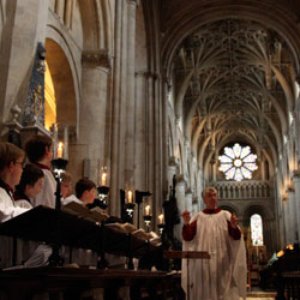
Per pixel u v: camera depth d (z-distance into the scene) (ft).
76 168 42.50
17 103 26.58
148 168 76.59
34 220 13.65
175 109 119.44
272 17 96.68
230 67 127.54
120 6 51.60
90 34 46.60
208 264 24.30
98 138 44.19
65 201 18.78
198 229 25.00
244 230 156.97
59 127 41.47
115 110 47.24
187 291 23.57
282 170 147.13
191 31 100.63
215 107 149.79
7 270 11.66
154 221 73.97
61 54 41.45
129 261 23.27
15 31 27.61
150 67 83.15
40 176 17.26
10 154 15.55
